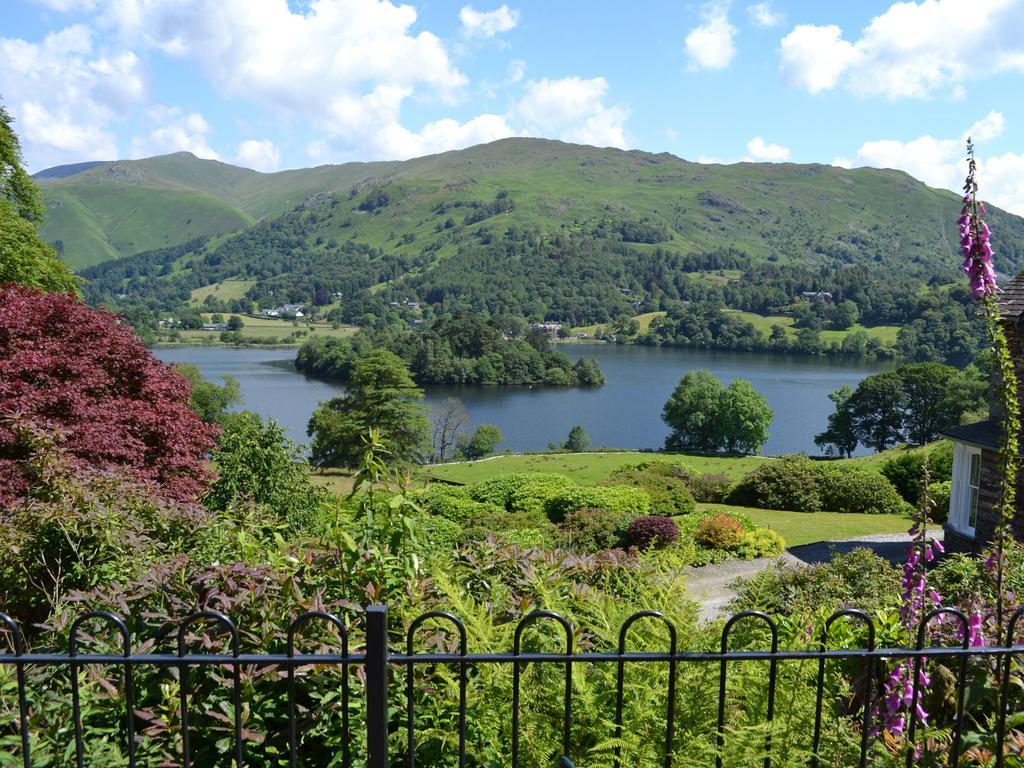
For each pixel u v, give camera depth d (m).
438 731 2.90
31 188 24.05
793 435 75.38
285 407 83.75
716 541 15.34
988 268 3.50
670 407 67.00
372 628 2.31
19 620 5.05
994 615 3.88
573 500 18.81
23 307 11.05
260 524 5.43
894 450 42.19
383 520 4.14
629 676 3.09
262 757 3.05
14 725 3.14
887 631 3.71
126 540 4.73
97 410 10.14
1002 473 3.45
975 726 3.37
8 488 8.03
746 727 2.75
